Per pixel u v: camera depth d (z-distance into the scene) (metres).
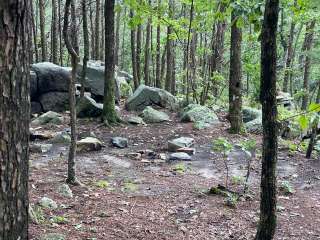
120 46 33.69
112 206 6.30
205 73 16.84
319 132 10.77
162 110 14.32
